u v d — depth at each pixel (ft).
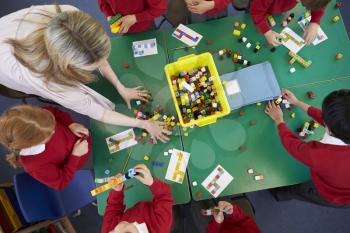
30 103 8.89
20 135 4.28
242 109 5.89
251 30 6.25
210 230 5.77
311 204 8.04
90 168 6.32
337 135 4.25
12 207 6.59
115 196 5.13
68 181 5.38
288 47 6.11
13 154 4.91
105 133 5.91
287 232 7.98
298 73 6.02
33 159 4.91
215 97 5.60
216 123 5.84
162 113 5.88
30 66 3.88
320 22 6.23
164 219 4.92
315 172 5.20
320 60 6.06
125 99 5.86
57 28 3.41
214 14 7.17
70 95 4.52
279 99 5.77
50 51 3.54
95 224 8.20
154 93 6.01
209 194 5.54
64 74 3.86
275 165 5.62
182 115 5.62
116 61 6.20
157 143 5.79
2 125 4.30
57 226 7.66
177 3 7.55
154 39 6.30
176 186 5.60
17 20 4.06
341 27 6.21
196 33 6.30
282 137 5.26
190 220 7.86
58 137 5.27
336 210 7.98
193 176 5.62
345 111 4.01
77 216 8.24
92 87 6.09
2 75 4.64
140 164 5.43
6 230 6.20
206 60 5.60
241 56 6.12
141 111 5.94
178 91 5.77
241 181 5.58
